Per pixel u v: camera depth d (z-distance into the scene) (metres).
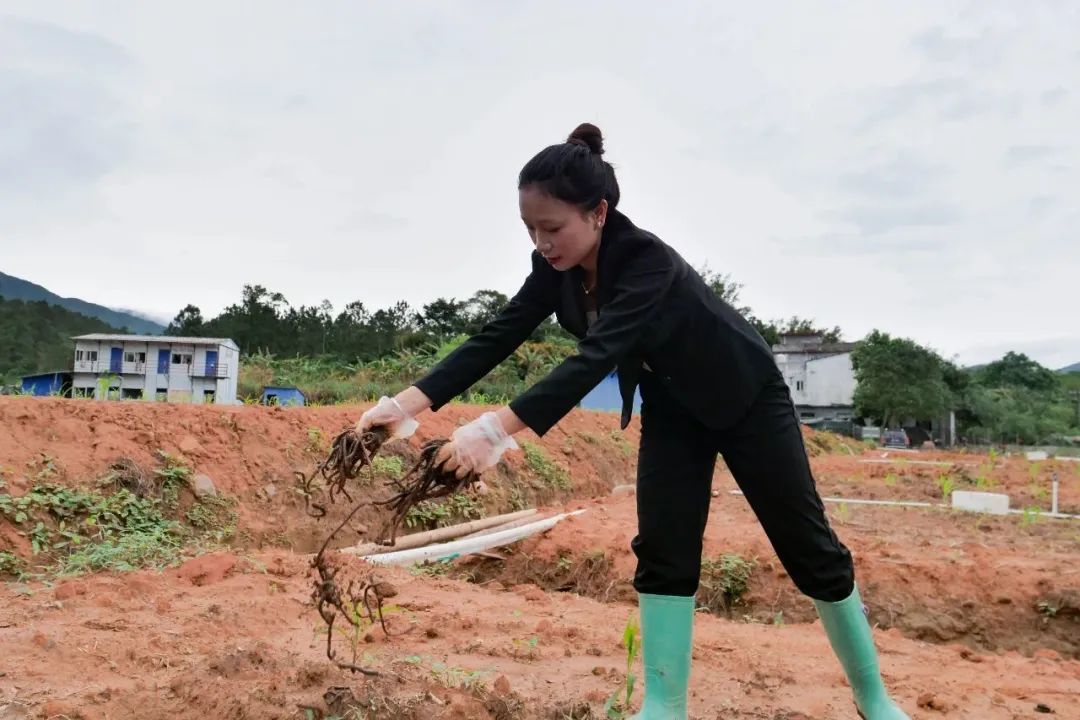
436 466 1.98
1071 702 3.56
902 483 14.16
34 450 6.53
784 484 2.50
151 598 4.11
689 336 2.35
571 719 2.89
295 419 8.70
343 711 2.56
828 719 3.13
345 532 7.70
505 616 4.51
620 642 4.06
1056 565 6.73
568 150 2.16
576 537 7.27
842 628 2.61
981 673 4.05
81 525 6.10
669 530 2.54
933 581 6.27
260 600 4.11
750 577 6.52
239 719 2.53
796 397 53.31
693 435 2.55
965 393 48.09
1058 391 66.69
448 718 2.56
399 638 3.81
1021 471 16.44
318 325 69.00
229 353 27.67
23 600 4.02
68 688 2.76
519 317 2.60
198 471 7.32
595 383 2.12
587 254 2.30
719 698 3.35
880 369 42.91
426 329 57.22
